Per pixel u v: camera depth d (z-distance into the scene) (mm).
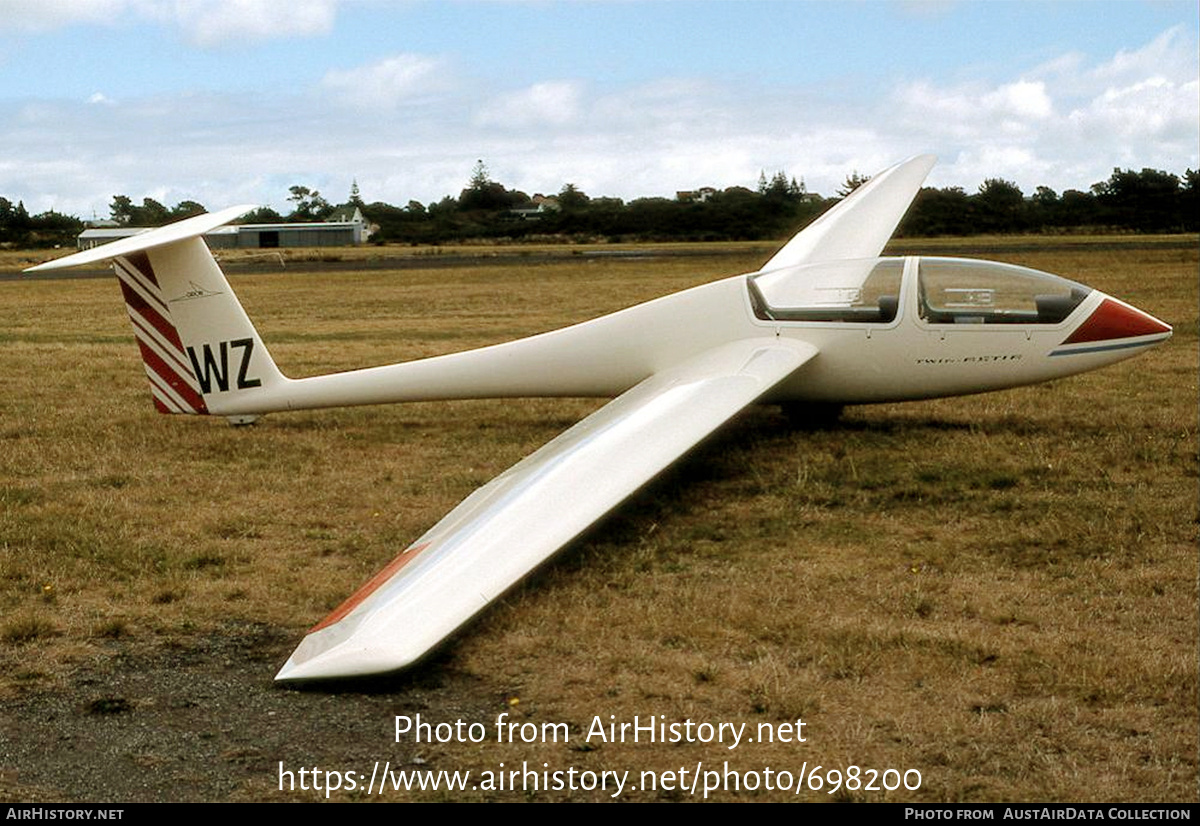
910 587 5754
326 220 101625
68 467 8820
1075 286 9055
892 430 9508
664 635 5195
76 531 6996
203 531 7062
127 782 4023
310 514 7438
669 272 36250
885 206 12766
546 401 11656
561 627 5328
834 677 4699
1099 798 3754
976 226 65062
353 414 11016
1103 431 9266
